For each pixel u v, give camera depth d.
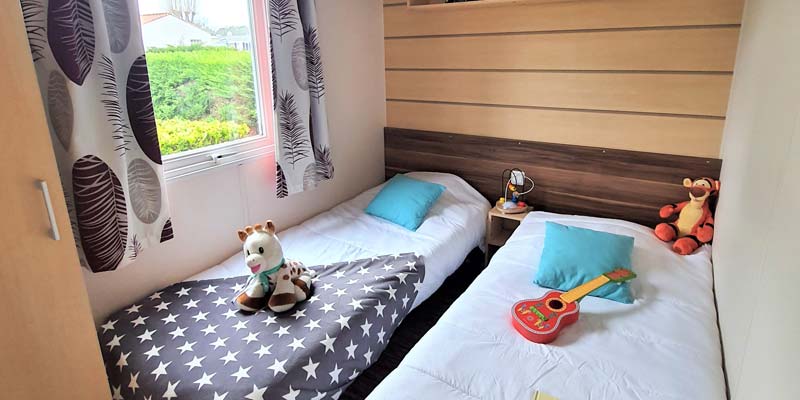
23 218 1.32
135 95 1.81
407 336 2.35
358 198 3.11
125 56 1.77
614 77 2.55
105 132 1.70
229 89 2.39
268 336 1.74
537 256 2.23
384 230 2.67
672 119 2.47
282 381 1.56
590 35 2.56
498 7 2.76
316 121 2.74
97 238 1.72
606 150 2.67
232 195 2.41
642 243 2.29
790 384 0.88
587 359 1.52
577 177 2.80
